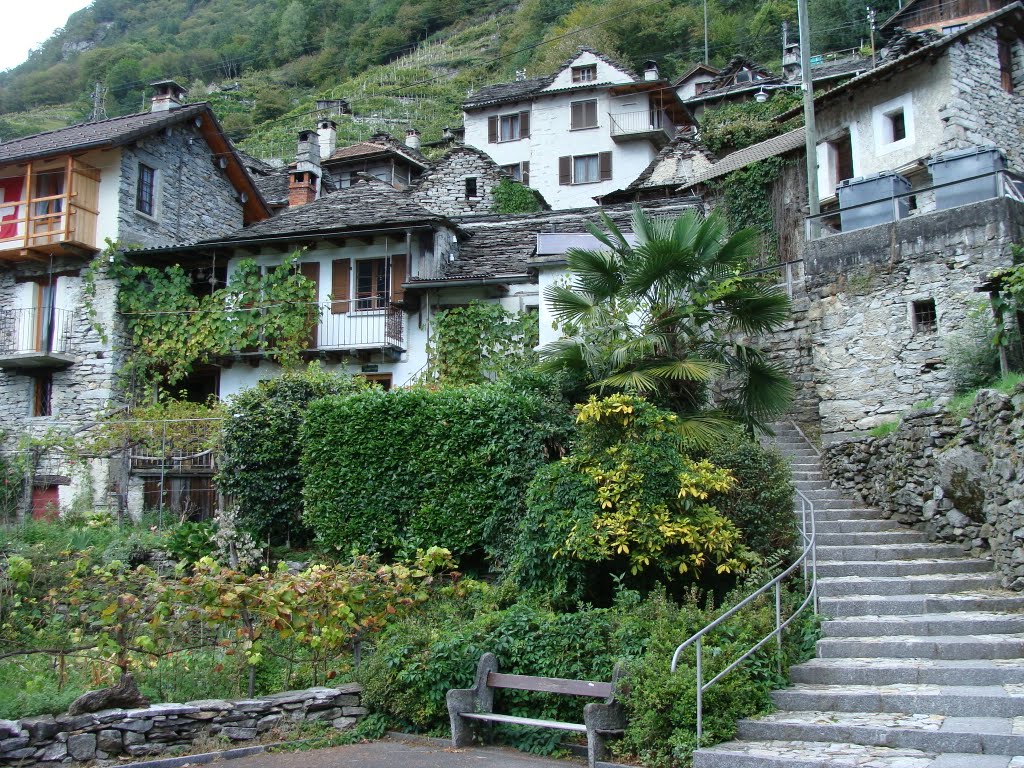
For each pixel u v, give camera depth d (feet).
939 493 38.37
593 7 189.06
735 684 26.11
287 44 235.81
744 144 99.04
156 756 26.27
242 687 30.71
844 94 72.95
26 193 68.90
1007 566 33.50
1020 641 27.66
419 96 202.69
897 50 91.56
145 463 56.18
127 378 68.33
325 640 31.42
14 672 30.76
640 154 120.16
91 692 26.43
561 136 124.06
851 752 22.77
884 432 44.01
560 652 30.48
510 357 60.08
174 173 75.87
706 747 24.26
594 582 35.86
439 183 106.42
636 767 25.04
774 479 36.96
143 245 71.67
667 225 43.80
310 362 63.52
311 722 29.45
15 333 70.23
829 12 155.12
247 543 44.34
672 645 27.99
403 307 64.39
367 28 234.17
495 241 70.69
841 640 29.60
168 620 31.81
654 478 34.71
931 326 45.14
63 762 24.94
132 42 242.37
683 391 41.52
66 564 41.63
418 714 29.86
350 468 45.24
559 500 36.22
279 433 49.19
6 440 67.82
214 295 67.36
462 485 43.16
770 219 73.61
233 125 200.95
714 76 143.13
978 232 43.78
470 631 31.83
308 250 67.46
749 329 42.73
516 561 37.81
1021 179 44.88
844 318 48.42
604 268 42.93
